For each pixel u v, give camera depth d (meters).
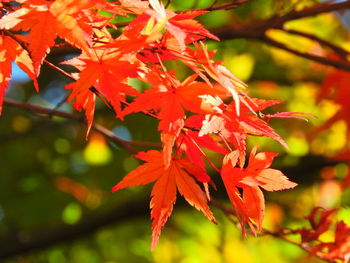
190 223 5.13
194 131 1.68
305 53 2.92
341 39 4.54
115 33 2.42
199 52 1.56
